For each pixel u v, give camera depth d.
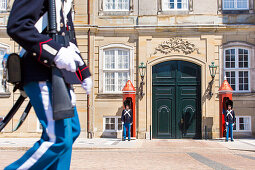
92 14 19.11
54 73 1.93
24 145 14.34
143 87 18.61
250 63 18.72
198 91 18.59
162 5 18.97
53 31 2.03
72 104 2.06
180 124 18.47
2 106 18.98
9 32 1.82
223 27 18.53
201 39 18.70
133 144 15.08
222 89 17.06
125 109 17.20
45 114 1.93
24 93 2.11
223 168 8.05
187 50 18.64
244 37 18.77
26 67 1.97
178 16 18.78
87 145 14.34
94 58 19.05
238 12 18.77
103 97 18.88
